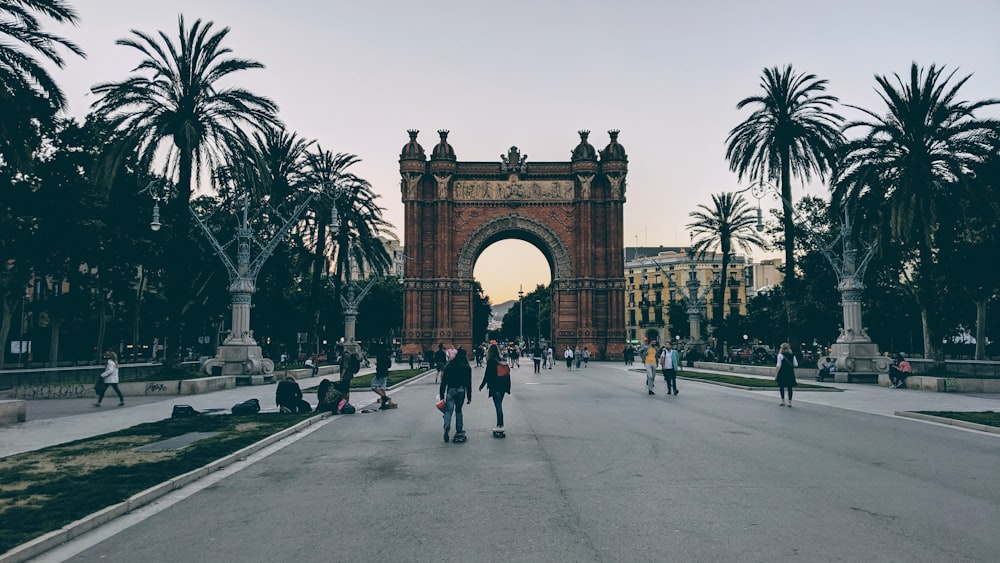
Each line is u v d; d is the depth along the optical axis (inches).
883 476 392.2
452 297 3093.0
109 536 282.2
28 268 1546.5
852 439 547.2
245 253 1390.3
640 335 5265.8
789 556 246.1
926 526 285.0
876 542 262.4
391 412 799.1
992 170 1184.2
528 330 6697.8
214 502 341.4
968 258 1547.7
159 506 333.4
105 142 1198.3
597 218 3161.9
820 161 1614.2
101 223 1517.0
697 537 270.7
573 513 310.5
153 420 713.6
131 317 2620.6
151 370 1380.4
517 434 585.6
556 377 1646.2
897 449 494.9
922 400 941.8
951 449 494.3
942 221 1280.8
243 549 262.4
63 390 1049.5
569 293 3115.2
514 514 309.7
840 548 255.3
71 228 1494.8
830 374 1401.3
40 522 288.5
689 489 359.3
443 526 291.1
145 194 1649.9
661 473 403.5
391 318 3983.8
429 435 587.8
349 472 417.4
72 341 2785.4
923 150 1279.5
